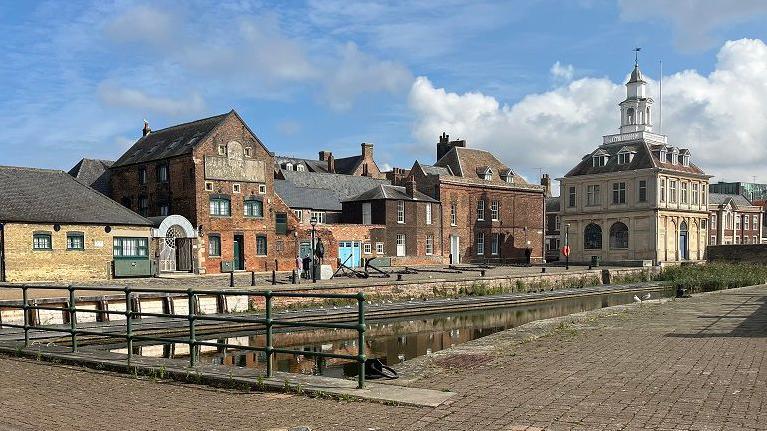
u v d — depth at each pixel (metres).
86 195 38.44
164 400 8.74
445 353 12.50
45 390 9.48
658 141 65.88
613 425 6.96
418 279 34.72
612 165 65.12
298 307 28.23
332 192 56.69
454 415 7.55
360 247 50.50
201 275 39.41
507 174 67.00
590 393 8.58
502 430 6.87
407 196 54.91
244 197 44.06
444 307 30.09
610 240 64.31
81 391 9.38
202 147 41.94
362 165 74.88
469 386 9.20
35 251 34.03
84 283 32.34
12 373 10.89
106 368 11.22
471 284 36.31
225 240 42.84
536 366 10.84
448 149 69.94
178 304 25.09
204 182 41.88
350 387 9.11
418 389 8.98
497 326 25.17
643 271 51.28
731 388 8.66
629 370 10.19
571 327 16.56
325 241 47.81
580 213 66.44
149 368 10.56
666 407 7.70
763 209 96.06
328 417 7.64
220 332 22.42
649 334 14.75
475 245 62.03
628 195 62.97
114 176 48.69
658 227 60.97
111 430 7.25
